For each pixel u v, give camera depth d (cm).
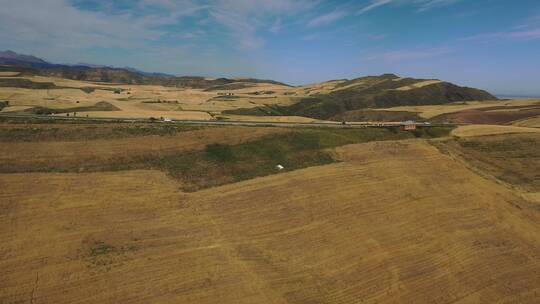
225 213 4509
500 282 4112
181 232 4050
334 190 5403
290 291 3447
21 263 3306
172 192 4791
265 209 4700
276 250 4000
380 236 4553
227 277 3478
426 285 3869
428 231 4859
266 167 5828
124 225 4022
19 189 4306
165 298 3145
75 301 3014
